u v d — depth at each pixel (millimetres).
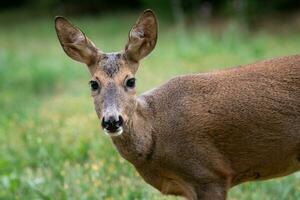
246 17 31594
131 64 9922
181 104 9789
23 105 19109
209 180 9766
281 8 33250
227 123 9688
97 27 36438
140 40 9914
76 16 41875
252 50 22844
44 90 22219
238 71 9961
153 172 9984
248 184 12102
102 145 13609
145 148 9773
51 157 13500
